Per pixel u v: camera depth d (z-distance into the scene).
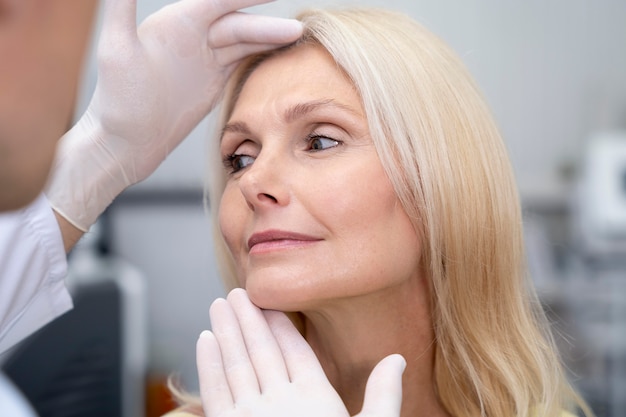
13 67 0.41
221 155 0.93
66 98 0.44
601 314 2.15
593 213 2.22
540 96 2.51
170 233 2.20
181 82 0.95
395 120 0.83
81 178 0.94
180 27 0.93
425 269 0.87
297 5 0.97
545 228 2.45
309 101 0.81
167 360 2.11
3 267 0.88
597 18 2.52
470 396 0.90
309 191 0.79
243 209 0.85
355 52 0.84
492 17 2.49
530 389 0.92
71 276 1.56
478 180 0.88
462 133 0.88
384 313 0.85
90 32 0.45
